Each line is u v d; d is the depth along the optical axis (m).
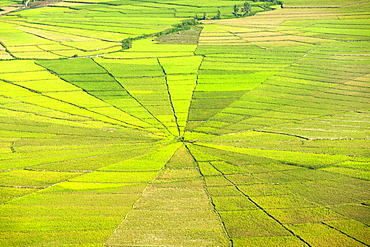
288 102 127.44
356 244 62.59
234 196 77.19
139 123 116.44
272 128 110.25
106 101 130.75
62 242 64.38
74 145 103.44
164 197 77.50
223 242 63.62
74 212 72.56
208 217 70.25
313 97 130.75
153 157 96.00
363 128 107.56
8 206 75.19
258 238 64.50
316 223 67.94
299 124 112.12
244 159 93.19
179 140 106.25
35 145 103.12
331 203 73.81
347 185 80.12
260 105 125.56
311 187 79.81
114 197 77.88
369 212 70.62
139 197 77.69
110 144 103.94
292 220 68.94
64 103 129.50
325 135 104.19
